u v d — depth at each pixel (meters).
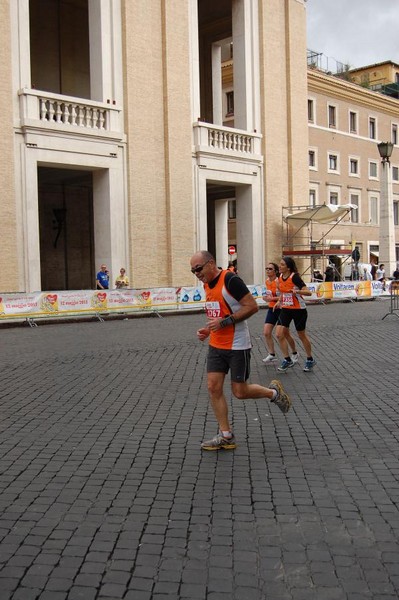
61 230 27.33
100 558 3.79
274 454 5.80
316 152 42.09
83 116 22.00
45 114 20.83
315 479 5.12
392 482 5.04
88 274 28.27
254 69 28.27
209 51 31.44
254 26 28.25
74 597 3.37
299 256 29.36
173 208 24.69
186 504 4.62
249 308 5.79
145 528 4.21
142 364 10.98
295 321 10.18
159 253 24.53
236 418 7.15
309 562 3.72
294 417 7.18
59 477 5.22
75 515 4.44
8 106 19.83
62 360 11.43
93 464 5.55
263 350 12.77
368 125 46.97
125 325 18.33
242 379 5.95
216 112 31.44
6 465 5.54
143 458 5.72
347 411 7.44
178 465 5.52
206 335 6.05
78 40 26.98
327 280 32.66
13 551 3.89
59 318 19.05
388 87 53.25
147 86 23.84
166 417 7.23
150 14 23.95
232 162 27.09
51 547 3.94
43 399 8.20
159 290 21.70
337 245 42.28
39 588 3.46
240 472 5.32
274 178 28.92
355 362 11.04
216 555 3.82
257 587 3.45
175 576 3.57
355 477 5.16
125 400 8.12
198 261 5.85
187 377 9.74
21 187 20.23
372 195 47.03
